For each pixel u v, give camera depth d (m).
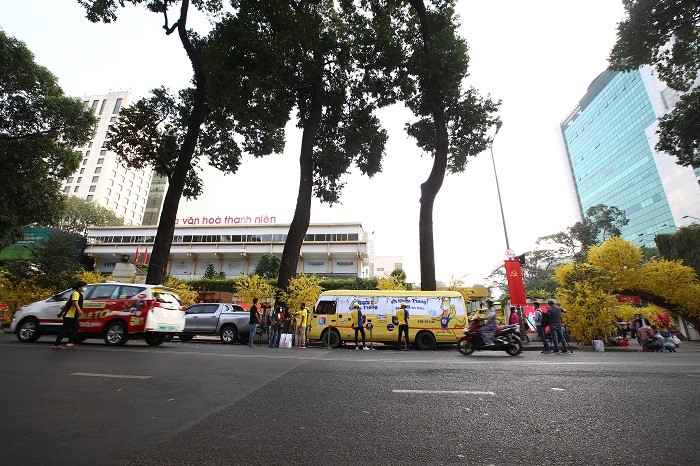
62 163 26.59
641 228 82.56
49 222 26.83
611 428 3.53
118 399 4.48
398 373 6.41
